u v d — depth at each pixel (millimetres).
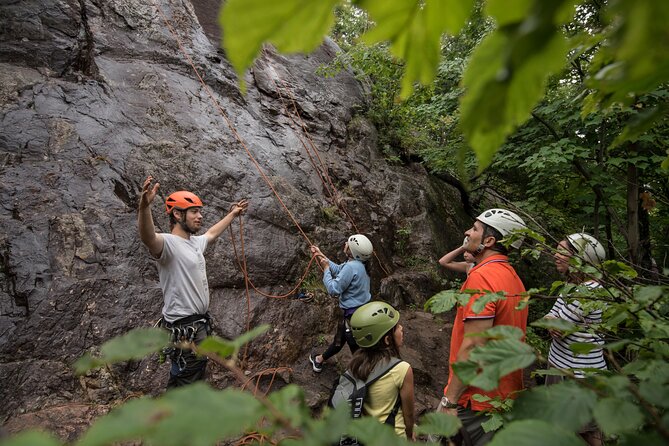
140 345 523
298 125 6465
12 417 2750
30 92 4332
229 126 5504
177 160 4609
